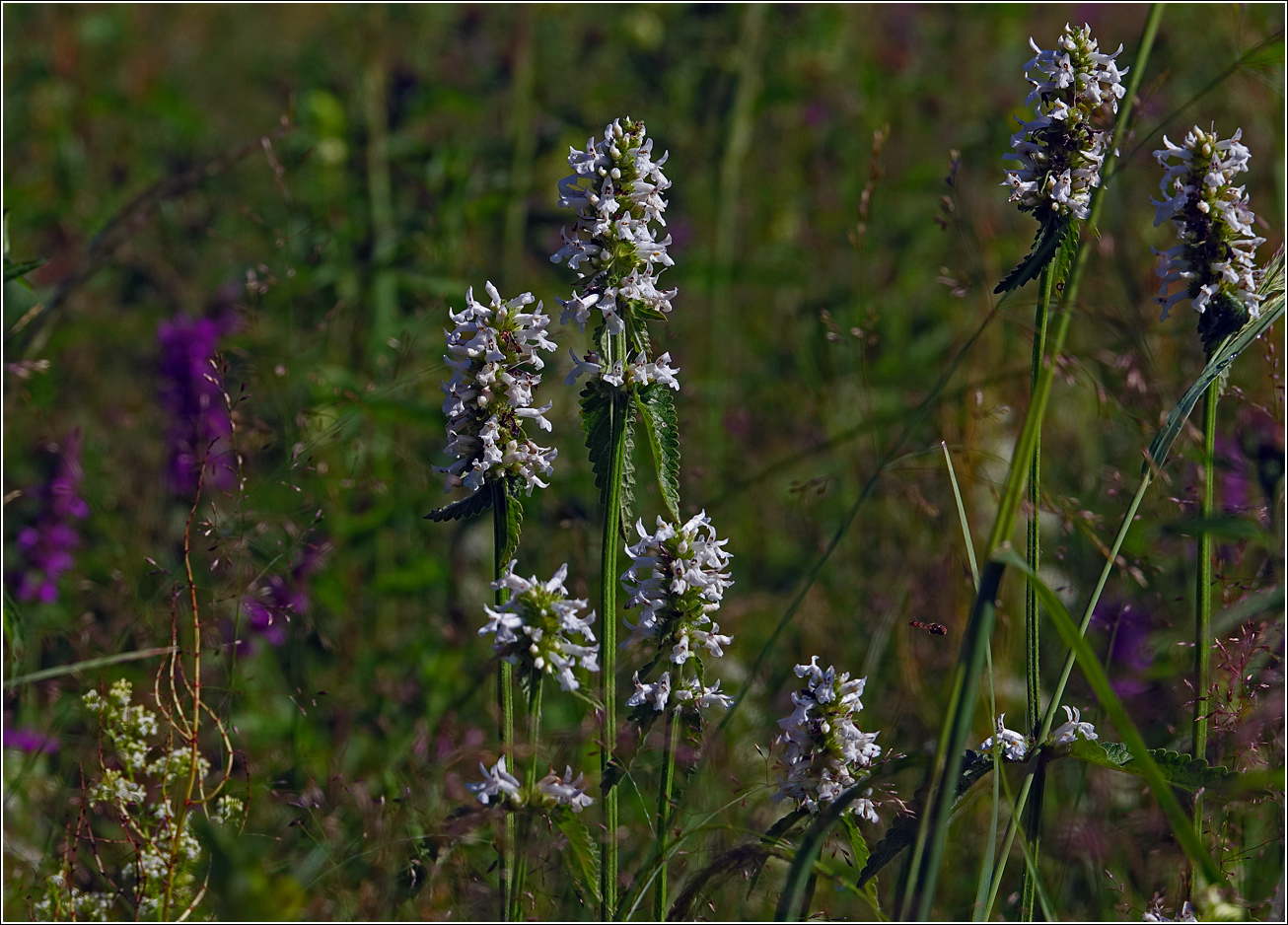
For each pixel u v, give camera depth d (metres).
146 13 11.12
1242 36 6.61
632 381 3.17
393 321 6.29
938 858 2.73
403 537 6.21
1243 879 3.79
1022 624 5.56
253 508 5.36
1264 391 5.06
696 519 3.12
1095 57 3.26
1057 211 3.29
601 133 7.80
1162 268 3.38
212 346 5.74
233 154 5.98
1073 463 6.07
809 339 7.56
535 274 7.54
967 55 10.25
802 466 6.74
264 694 5.04
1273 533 4.23
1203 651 3.45
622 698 4.68
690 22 8.22
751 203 8.95
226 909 3.90
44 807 4.47
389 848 3.59
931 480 5.97
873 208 8.46
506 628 2.93
